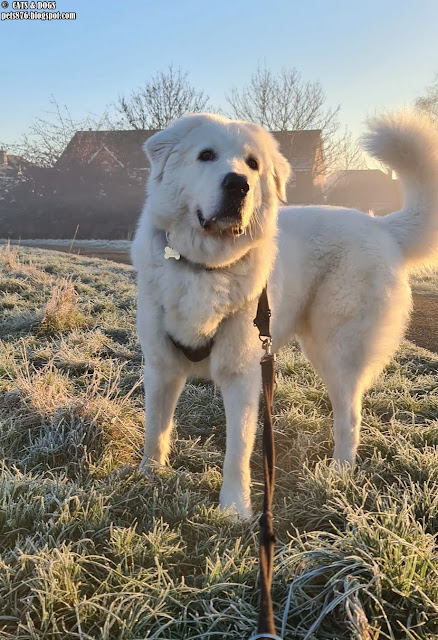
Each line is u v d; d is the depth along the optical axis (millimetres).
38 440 1474
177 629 847
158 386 1350
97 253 8977
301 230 1582
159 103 15039
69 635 821
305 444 1611
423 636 834
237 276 1220
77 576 920
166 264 1223
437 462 1374
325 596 907
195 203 1199
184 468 1449
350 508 1100
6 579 888
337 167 16328
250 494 1312
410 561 917
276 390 1985
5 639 793
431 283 5832
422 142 1639
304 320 1629
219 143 1219
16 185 13914
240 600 877
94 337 2523
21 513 1076
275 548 1066
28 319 2807
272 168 1336
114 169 14547
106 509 1115
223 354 1250
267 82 15305
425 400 1955
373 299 1558
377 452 1562
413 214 1698
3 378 1920
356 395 1563
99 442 1474
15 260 5035
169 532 1089
